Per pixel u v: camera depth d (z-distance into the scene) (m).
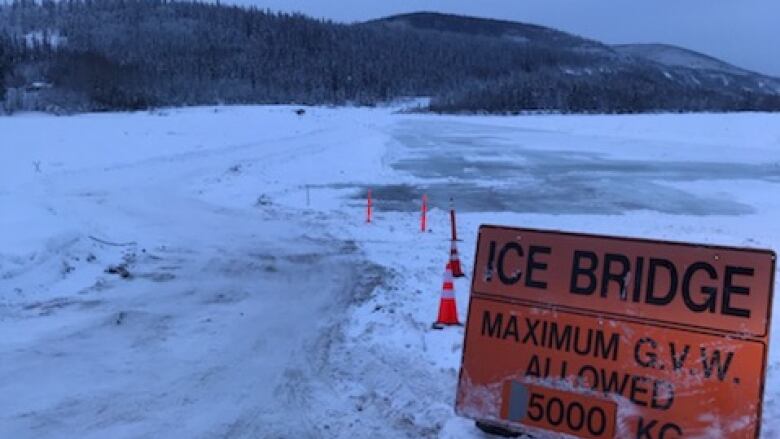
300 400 6.18
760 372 4.51
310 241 14.34
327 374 6.79
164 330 8.29
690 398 4.66
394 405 6.04
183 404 6.11
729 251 4.71
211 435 5.51
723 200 20.81
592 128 55.78
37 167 28.20
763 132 44.56
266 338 7.94
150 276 11.19
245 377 6.73
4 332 8.17
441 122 70.38
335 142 40.03
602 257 5.09
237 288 10.38
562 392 5.05
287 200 21.03
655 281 4.89
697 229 15.66
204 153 35.47
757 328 4.55
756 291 4.59
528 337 5.23
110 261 12.26
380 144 39.66
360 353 7.32
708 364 4.65
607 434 4.86
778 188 23.19
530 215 18.17
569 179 26.05
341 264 12.00
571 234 5.23
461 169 29.75
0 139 39.78
